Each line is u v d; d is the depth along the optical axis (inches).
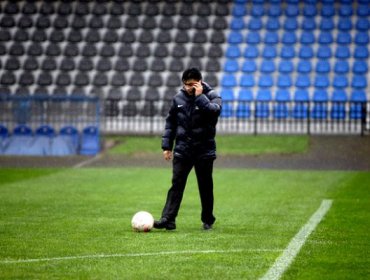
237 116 3331.7
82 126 2869.1
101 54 3828.7
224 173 2278.5
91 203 1587.1
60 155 2805.1
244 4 4045.3
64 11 4060.0
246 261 969.5
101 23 3986.2
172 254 1013.2
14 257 995.9
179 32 3897.6
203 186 1207.6
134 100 3324.3
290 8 3998.5
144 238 1138.0
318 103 3516.2
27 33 3956.7
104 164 2532.0
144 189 1854.1
